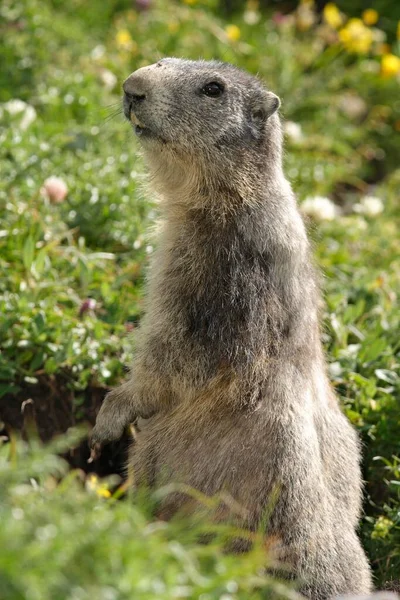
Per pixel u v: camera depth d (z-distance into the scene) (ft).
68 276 39.11
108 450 36.35
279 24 65.31
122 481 34.65
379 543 33.91
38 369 35.42
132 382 31.37
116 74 55.52
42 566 17.81
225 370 29.76
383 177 62.13
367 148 61.31
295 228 31.42
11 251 39.01
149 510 24.59
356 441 31.83
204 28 61.87
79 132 48.03
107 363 35.78
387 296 43.01
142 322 31.81
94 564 18.39
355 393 37.47
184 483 29.27
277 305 30.12
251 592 24.35
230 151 32.22
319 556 28.84
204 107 32.35
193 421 29.89
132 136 47.55
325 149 57.88
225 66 34.09
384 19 71.20
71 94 51.57
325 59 64.54
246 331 29.63
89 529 18.84
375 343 38.50
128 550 18.75
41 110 51.42
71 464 35.76
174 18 61.41
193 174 32.22
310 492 28.71
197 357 29.96
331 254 45.91
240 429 29.14
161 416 31.27
